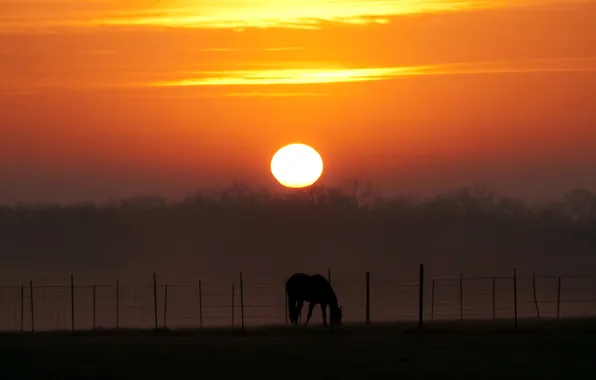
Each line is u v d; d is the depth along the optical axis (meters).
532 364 74.94
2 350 87.88
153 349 87.44
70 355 83.56
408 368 73.06
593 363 75.38
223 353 83.31
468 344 88.81
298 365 75.12
